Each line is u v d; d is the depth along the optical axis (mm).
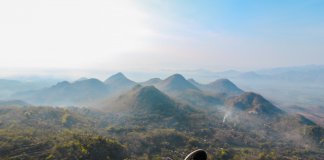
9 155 100938
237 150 176625
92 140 120750
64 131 145500
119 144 129875
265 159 155625
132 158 123500
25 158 97000
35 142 114812
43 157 99812
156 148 153625
